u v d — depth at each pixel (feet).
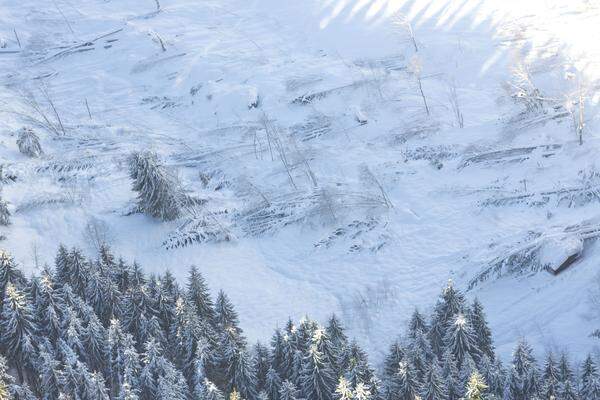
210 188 281.74
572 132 265.13
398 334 194.49
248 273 233.96
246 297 221.87
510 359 179.42
